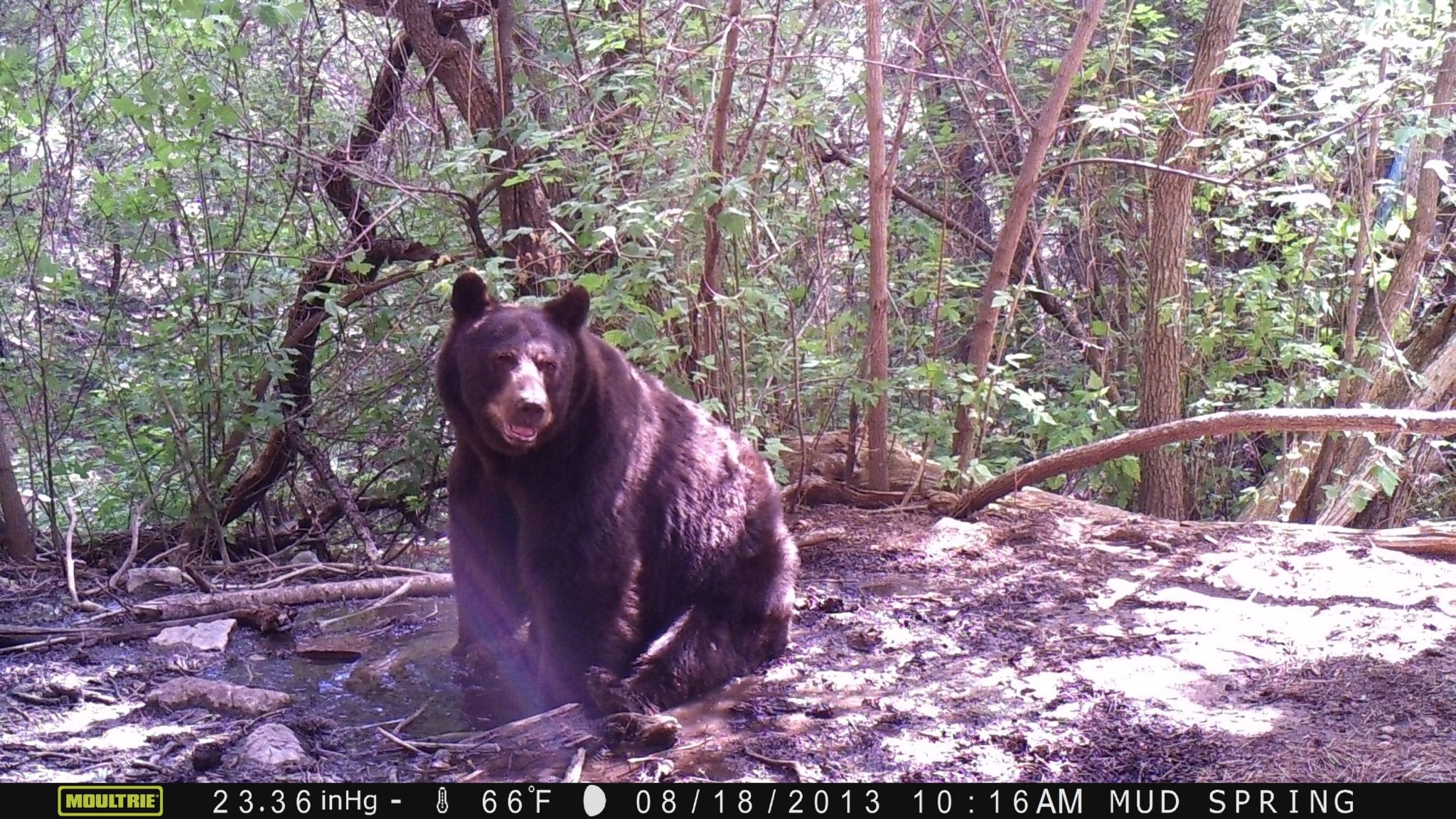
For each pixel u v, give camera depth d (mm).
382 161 6449
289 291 6215
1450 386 6730
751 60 5355
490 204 6184
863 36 6254
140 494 6406
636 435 4023
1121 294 7270
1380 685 3760
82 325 6512
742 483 4277
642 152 5434
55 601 4828
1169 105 6117
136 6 5977
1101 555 4977
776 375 5660
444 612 4734
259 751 3648
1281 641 4109
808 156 6000
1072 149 6578
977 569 4859
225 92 5953
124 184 5895
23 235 5988
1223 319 6711
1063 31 7359
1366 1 6051
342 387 6586
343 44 6848
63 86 5777
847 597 4621
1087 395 6125
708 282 5422
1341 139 6527
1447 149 7711
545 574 3922
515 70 6078
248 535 6449
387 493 6742
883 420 5598
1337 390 6590
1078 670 3971
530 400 3688
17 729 3814
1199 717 3658
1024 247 7406
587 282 5059
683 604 4125
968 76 6324
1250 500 6953
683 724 3809
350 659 4367
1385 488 5852
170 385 5957
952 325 7375
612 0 6051
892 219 6250
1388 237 6832
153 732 3812
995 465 6648
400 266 7027
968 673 4008
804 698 3918
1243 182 5801
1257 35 6008
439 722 3914
